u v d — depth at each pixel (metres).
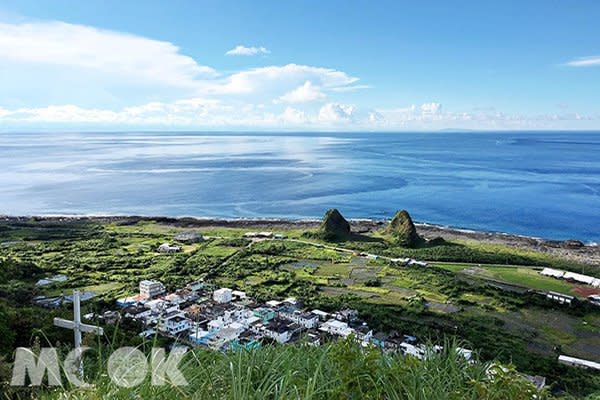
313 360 3.88
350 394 3.30
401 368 3.51
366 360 3.50
